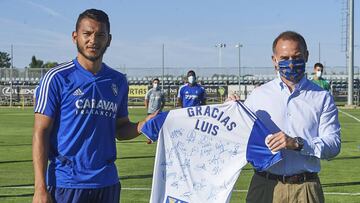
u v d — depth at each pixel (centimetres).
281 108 434
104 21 411
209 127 459
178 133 464
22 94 5022
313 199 428
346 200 832
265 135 436
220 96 4638
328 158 425
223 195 457
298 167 427
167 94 4794
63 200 407
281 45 428
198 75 5416
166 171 465
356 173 1103
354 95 4712
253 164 440
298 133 429
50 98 404
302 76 435
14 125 2516
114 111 426
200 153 461
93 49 406
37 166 397
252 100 452
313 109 431
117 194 435
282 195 430
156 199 465
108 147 424
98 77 415
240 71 5253
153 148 1573
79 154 410
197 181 462
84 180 410
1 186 938
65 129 409
